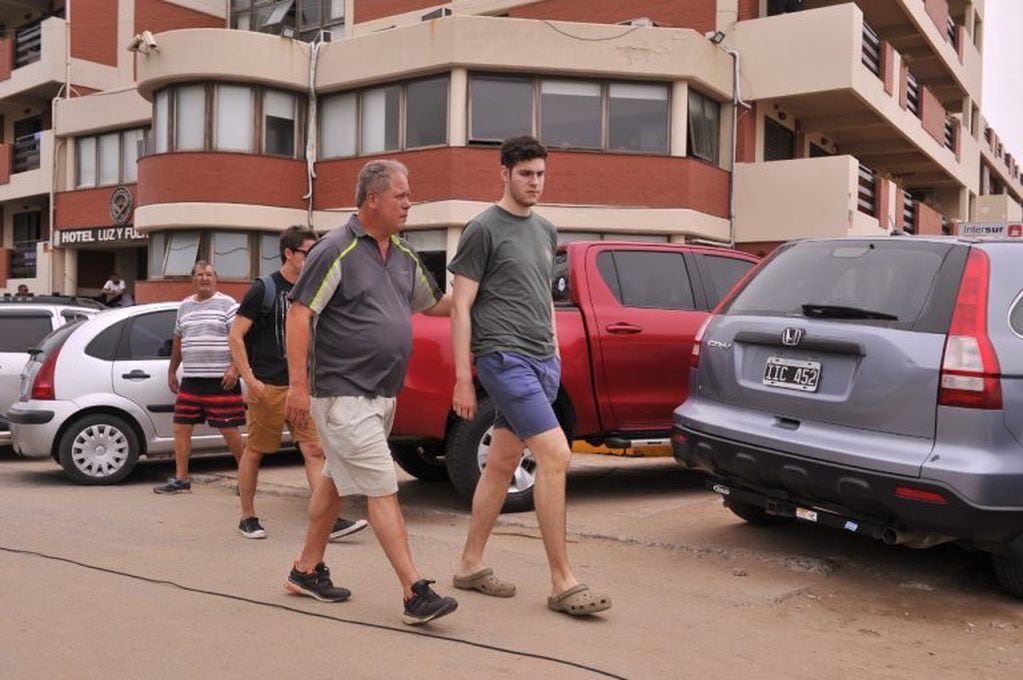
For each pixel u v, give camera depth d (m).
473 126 18.84
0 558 5.56
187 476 8.23
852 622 4.69
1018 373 4.62
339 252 4.39
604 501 7.64
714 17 19.92
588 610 4.50
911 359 4.76
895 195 21.86
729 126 19.83
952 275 4.87
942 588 5.25
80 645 4.06
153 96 21.55
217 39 20.22
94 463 8.75
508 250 4.61
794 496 5.27
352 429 4.36
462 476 6.82
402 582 4.38
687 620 4.58
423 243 19.39
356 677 3.75
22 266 28.42
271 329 6.27
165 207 20.73
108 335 9.00
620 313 7.25
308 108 21.00
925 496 4.58
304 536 6.31
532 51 18.52
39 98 28.69
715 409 5.72
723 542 6.12
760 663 4.07
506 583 4.88
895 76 21.70
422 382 6.76
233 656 3.96
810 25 19.00
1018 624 4.71
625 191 18.83
